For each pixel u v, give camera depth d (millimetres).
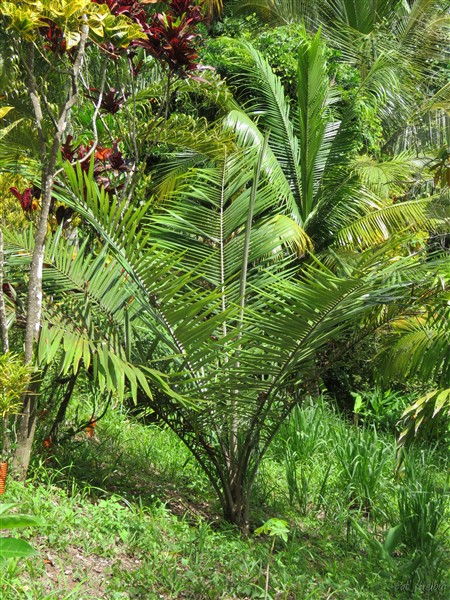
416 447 8203
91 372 5164
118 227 4824
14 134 5805
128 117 5969
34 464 4695
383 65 11594
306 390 5348
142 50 6438
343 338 5531
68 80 6910
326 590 4457
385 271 4758
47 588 3443
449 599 4750
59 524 3980
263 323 4730
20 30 4168
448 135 12273
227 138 6801
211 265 5688
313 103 10766
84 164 5238
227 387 4820
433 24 14438
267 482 6562
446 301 5680
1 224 5223
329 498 6406
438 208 10242
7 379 4035
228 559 4395
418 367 6840
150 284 4762
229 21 13859
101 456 5793
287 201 10094
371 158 11844
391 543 4922
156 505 5180
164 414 5406
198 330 4750
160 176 10000
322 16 15945
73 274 5027
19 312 4703
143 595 3662
